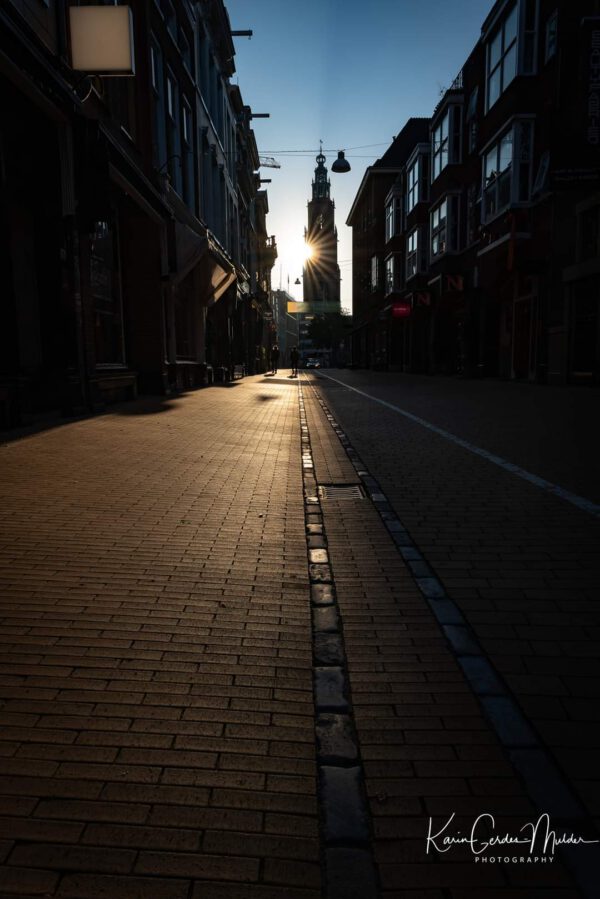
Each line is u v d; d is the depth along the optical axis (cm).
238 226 3309
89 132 923
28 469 583
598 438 840
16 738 206
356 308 6019
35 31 806
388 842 167
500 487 573
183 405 1221
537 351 1938
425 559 388
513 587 343
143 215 1340
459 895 152
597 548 406
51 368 945
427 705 231
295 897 150
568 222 1753
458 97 2652
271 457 724
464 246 2697
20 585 329
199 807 178
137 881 153
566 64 1405
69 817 173
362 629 294
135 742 205
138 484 554
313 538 427
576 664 262
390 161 4544
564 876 158
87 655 261
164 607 310
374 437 905
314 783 189
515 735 213
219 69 2589
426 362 3494
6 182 838
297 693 238
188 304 1889
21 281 895
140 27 1353
